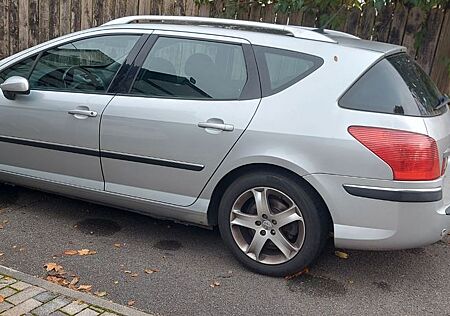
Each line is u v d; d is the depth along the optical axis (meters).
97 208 4.88
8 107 4.43
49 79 4.37
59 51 4.39
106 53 4.21
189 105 3.79
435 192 3.34
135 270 3.75
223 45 3.85
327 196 3.43
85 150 4.16
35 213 4.66
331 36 3.82
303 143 3.45
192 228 4.55
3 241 4.08
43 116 4.27
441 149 3.40
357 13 5.55
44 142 4.33
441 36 5.34
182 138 3.78
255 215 3.73
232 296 3.48
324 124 3.41
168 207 3.98
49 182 4.44
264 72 3.69
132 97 3.99
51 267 3.70
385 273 3.90
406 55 3.97
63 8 7.32
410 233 3.36
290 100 3.55
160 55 4.02
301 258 3.62
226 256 4.05
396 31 5.48
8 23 7.86
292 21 5.85
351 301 3.50
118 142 4.01
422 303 3.52
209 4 6.23
